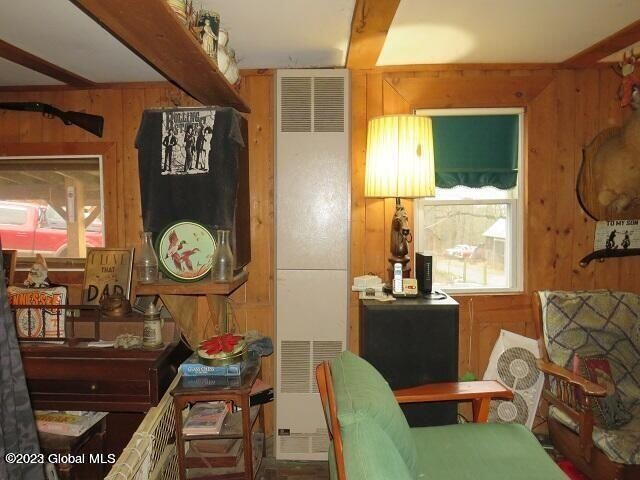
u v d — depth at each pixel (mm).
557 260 2660
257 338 2436
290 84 2504
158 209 2066
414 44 2248
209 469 2115
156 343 2123
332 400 1535
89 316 2256
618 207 2631
